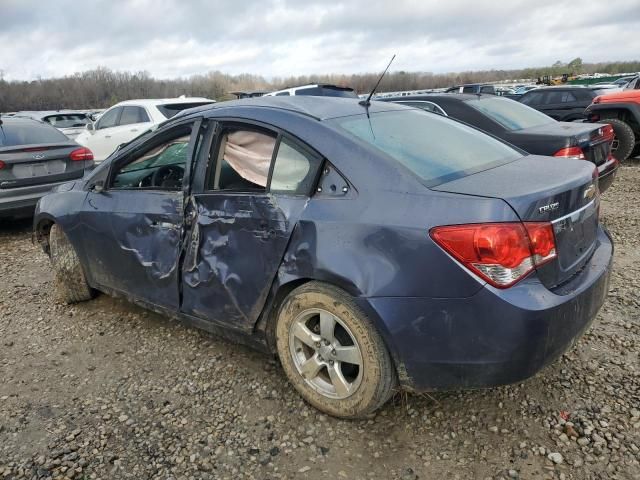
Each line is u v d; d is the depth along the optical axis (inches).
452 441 96.4
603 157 229.0
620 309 143.3
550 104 549.6
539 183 92.0
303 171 102.2
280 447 97.1
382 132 108.7
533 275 85.0
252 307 109.8
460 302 84.4
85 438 101.7
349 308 93.4
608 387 108.7
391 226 89.0
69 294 163.6
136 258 132.9
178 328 146.1
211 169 117.6
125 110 402.3
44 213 160.1
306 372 104.5
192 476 91.0
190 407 110.1
